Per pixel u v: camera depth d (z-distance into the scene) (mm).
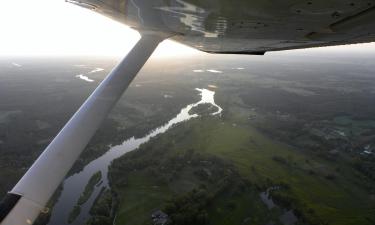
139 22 5859
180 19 5145
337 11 3439
